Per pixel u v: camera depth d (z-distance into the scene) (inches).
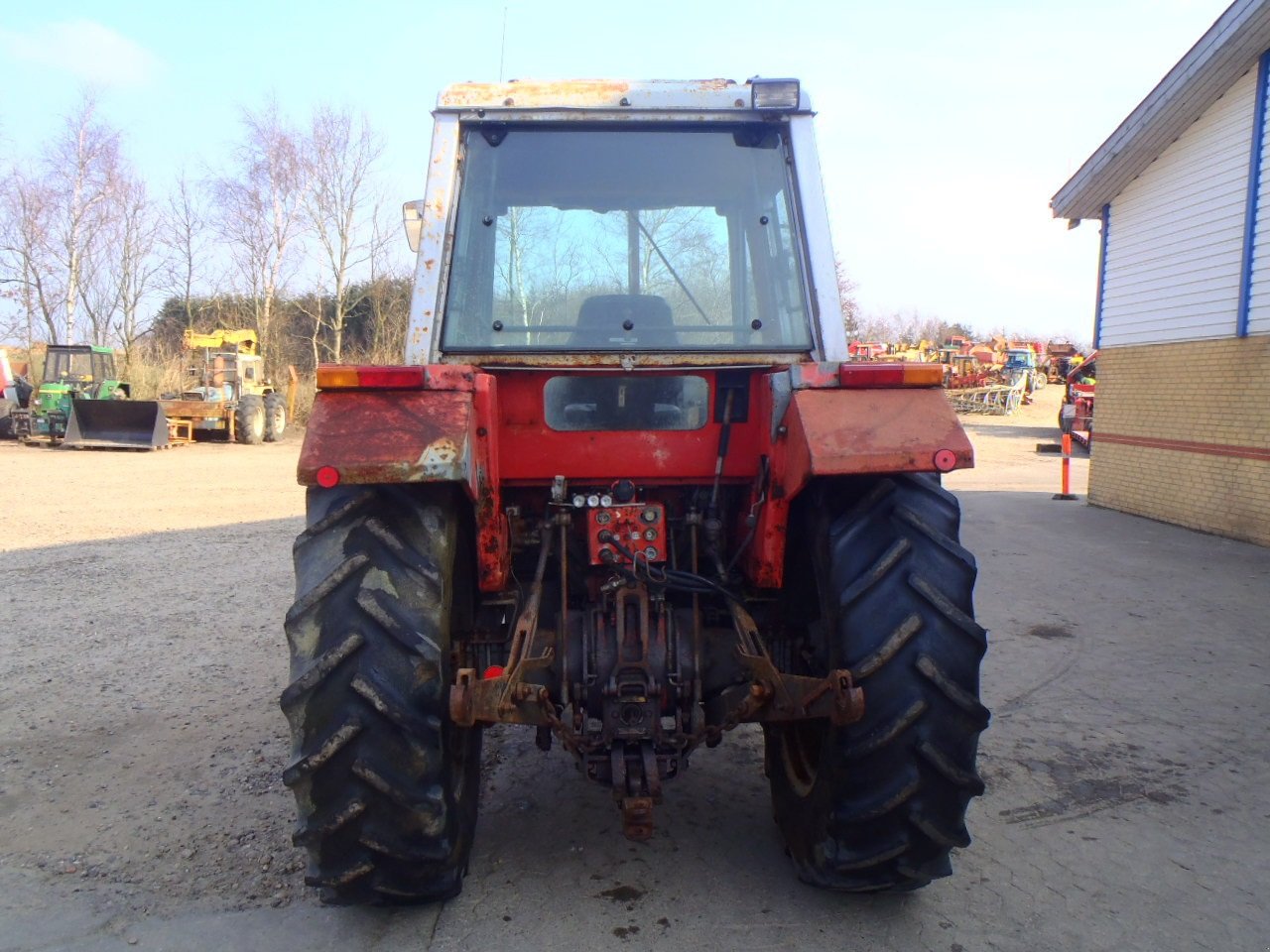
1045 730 174.4
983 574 305.4
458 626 121.2
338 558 99.0
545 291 122.3
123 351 1216.8
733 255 124.0
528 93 122.0
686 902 115.4
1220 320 371.2
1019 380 1284.4
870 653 97.7
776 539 111.0
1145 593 279.7
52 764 158.1
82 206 1302.9
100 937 108.5
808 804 112.6
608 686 107.8
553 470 119.5
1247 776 154.4
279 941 107.8
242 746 165.8
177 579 299.7
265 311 1302.9
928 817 100.0
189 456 740.7
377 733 96.1
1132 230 428.5
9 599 273.4
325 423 95.5
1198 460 386.0
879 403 100.7
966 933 109.6
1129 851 130.0
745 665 107.5
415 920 111.7
